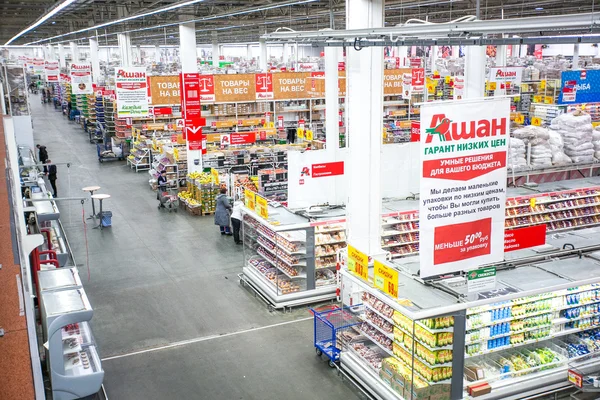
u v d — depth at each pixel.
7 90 18.69
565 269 8.08
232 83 21.69
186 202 18.45
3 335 2.07
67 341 7.53
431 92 25.08
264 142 22.59
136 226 16.86
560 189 13.30
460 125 6.33
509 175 12.85
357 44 9.22
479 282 6.93
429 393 7.12
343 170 12.58
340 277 10.49
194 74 19.69
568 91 14.46
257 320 10.66
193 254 14.38
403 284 7.65
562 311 8.27
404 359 7.62
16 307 2.24
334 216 11.77
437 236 6.48
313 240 11.11
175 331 10.21
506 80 19.61
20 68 19.27
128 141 27.08
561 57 34.91
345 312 9.14
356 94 9.86
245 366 9.00
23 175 14.95
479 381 7.48
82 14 30.69
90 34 42.06
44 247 11.22
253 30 42.75
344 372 8.65
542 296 7.95
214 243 15.27
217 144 22.48
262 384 8.48
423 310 6.76
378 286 7.59
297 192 12.24
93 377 7.03
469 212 6.64
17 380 1.83
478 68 13.88
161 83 22.44
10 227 3.21
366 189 10.10
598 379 7.39
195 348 9.59
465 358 7.81
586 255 8.62
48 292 7.60
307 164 12.23
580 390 7.51
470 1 20.89
